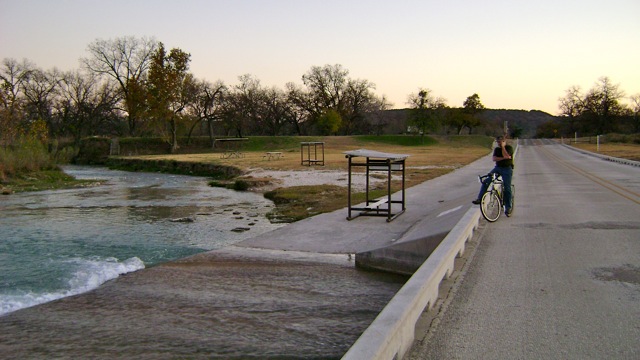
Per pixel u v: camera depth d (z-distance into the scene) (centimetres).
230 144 8019
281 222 1530
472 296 571
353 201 1759
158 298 761
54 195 2556
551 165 3519
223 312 687
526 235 938
